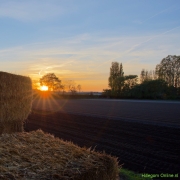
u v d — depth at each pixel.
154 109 23.88
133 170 5.01
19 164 2.30
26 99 6.50
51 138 3.45
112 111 21.20
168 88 52.09
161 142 7.97
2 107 5.66
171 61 55.38
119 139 8.39
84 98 56.75
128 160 5.76
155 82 52.12
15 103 6.08
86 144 7.47
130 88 56.91
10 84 5.88
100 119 14.81
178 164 5.50
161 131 10.31
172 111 21.36
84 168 2.30
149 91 52.38
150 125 12.20
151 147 7.21
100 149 6.84
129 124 12.52
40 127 11.08
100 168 2.38
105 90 60.69
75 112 19.94
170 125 12.21
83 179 2.20
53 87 57.50
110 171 2.54
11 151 2.66
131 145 7.45
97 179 2.34
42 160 2.46
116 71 63.91
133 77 57.31
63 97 55.06
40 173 2.13
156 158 5.99
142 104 33.25
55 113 18.81
